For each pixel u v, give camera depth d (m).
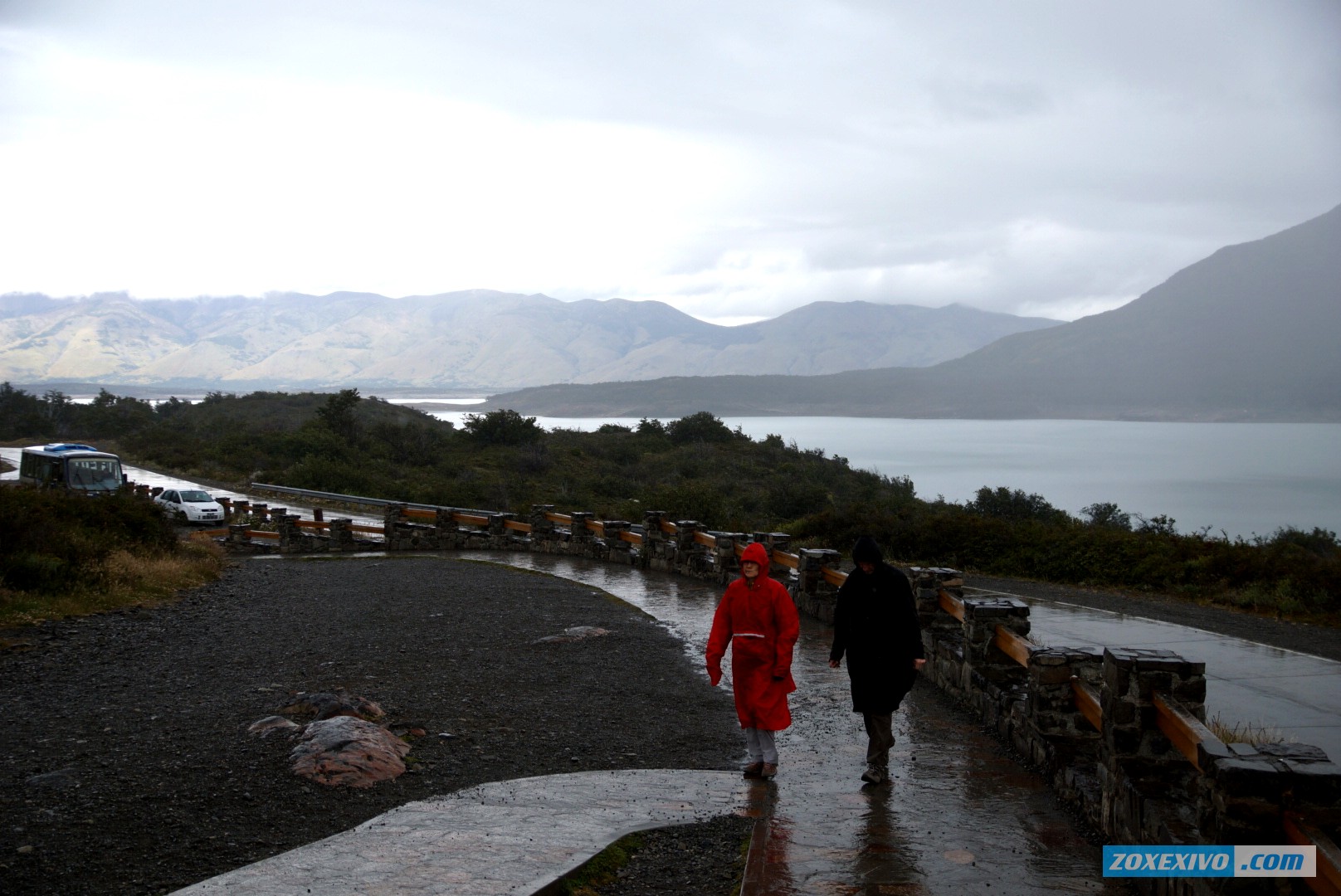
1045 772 6.13
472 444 65.06
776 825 5.26
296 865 4.38
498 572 18.70
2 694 8.50
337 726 6.50
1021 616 7.85
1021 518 27.77
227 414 92.12
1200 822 3.67
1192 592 15.65
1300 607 14.02
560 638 11.38
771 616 6.37
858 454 159.75
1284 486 99.38
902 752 6.85
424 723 7.50
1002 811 5.52
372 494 41.69
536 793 5.79
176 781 5.83
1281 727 7.74
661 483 54.03
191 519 29.86
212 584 16.92
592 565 19.77
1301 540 23.23
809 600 12.93
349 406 62.75
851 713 8.09
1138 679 4.84
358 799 5.60
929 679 9.21
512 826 5.04
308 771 5.91
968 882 4.41
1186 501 80.50
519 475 54.34
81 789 5.69
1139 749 4.86
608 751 6.94
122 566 15.55
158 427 76.81
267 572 19.23
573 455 64.69
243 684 8.92
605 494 50.09
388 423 68.81
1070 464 138.75
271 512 30.80
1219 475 117.81
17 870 4.45
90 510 18.06
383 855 4.54
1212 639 11.63
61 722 7.43
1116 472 120.75
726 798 5.81
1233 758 3.48
